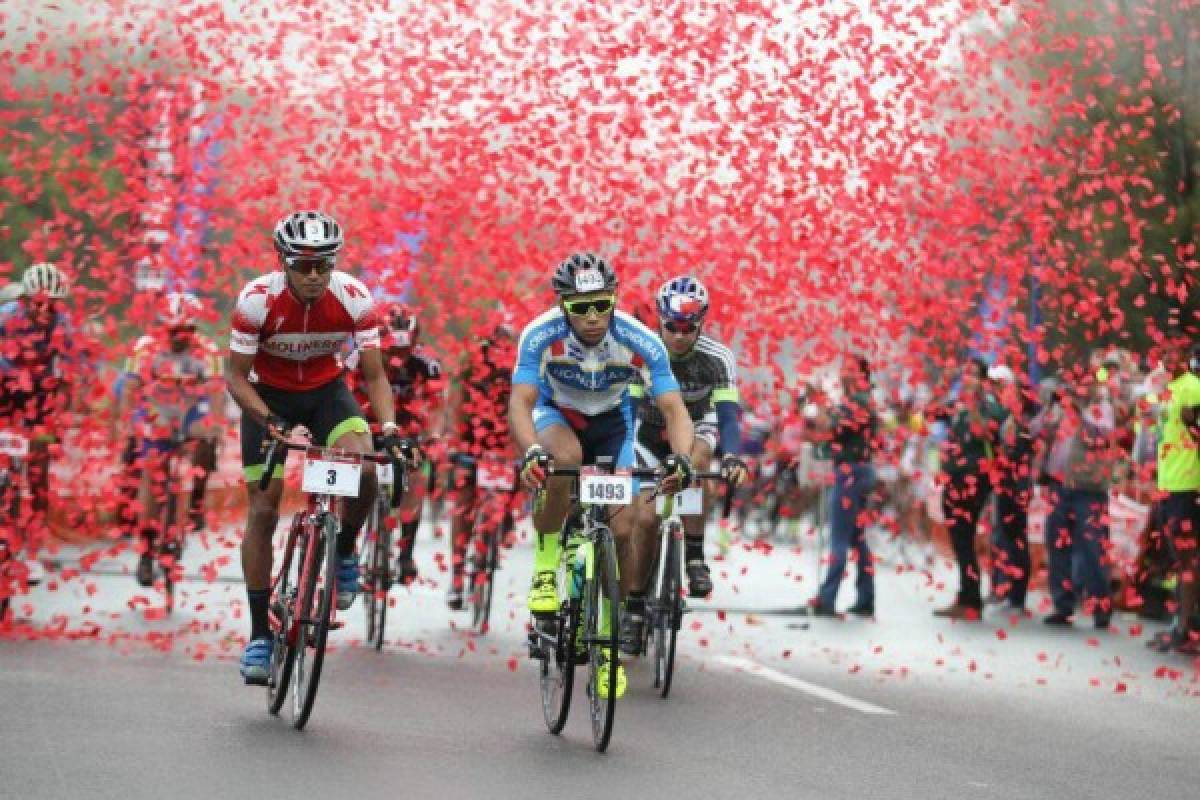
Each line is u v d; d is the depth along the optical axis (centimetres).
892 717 2875
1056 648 4112
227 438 7331
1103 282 5978
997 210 5641
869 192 5006
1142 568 4700
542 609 2527
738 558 6788
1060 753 2583
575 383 2673
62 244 5384
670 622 3034
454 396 4159
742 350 5025
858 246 5016
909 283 5153
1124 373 4919
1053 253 5259
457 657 3491
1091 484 4603
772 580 5756
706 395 3309
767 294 4981
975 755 2509
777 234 4966
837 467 4788
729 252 4966
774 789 2141
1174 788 2333
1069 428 4628
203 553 5550
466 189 4850
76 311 4894
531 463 2403
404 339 3931
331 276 2522
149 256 4903
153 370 4178
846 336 5125
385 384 2562
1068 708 3117
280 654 2508
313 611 2405
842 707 2978
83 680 2802
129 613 3938
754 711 2878
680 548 3056
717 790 2112
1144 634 4453
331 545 2372
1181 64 5984
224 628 3725
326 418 2600
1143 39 5759
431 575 5297
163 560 3984
